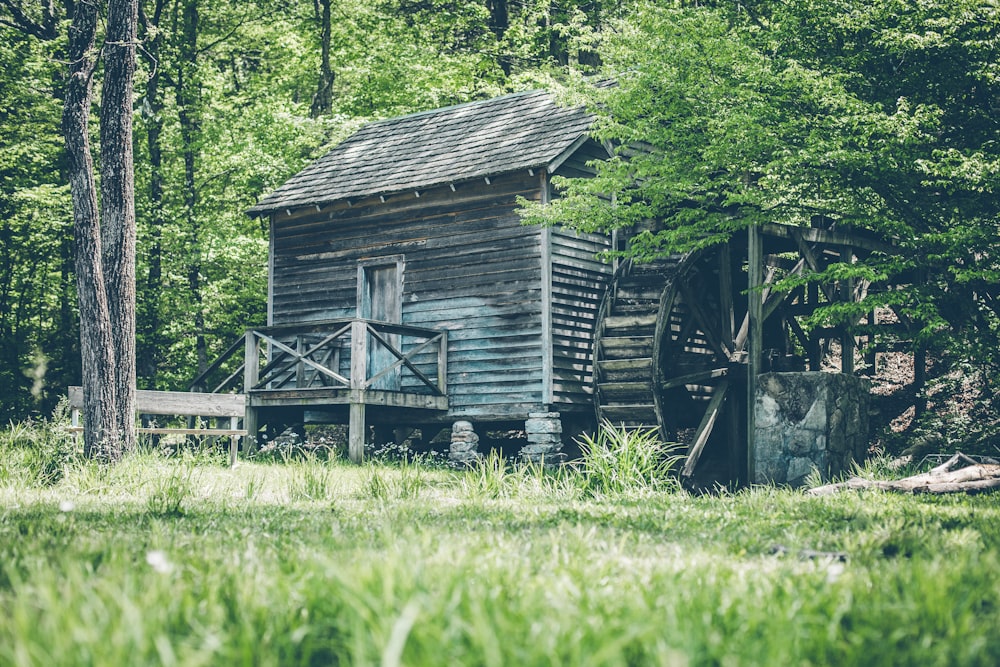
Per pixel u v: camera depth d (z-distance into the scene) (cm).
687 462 1662
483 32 3053
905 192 1438
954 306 1628
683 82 1445
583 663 264
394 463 1770
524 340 1847
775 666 276
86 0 1343
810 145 1321
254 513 842
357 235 2075
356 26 2997
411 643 279
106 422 1298
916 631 327
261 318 2827
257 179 2702
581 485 1113
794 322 1897
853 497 962
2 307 2698
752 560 543
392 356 1998
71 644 274
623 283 1881
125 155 1369
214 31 3014
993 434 1656
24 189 2439
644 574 449
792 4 1445
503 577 390
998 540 585
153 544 539
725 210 1614
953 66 1412
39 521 713
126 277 1354
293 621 325
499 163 1888
